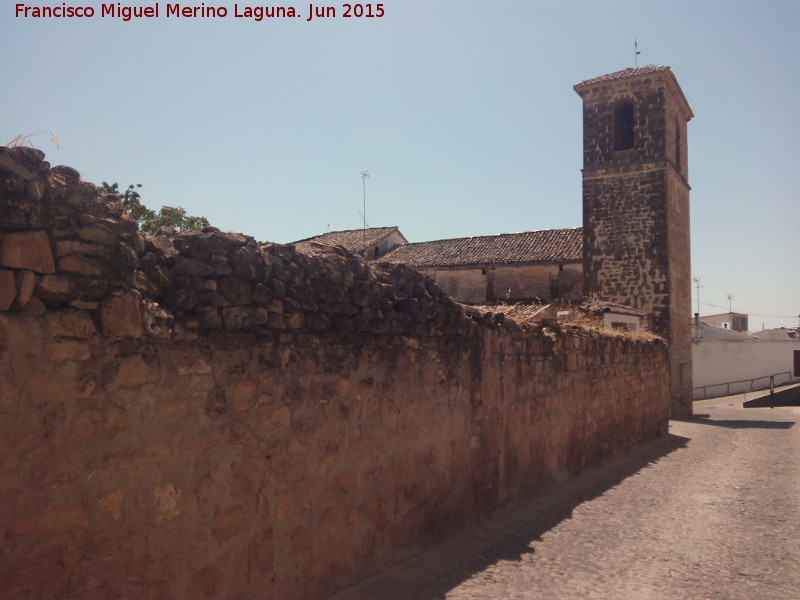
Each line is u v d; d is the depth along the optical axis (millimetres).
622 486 11195
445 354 7520
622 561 7242
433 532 7238
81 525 3738
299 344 5367
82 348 3756
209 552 4527
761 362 41500
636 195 28047
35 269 3531
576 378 11820
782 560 7348
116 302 3924
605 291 28422
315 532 5504
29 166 3561
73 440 3707
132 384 4027
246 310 4793
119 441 3949
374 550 6258
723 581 6668
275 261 5121
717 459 14547
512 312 16953
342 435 5840
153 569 4141
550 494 10141
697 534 8367
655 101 27922
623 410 14758
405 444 6750
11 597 3412
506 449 9000
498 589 6215
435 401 7297
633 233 28016
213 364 4590
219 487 4617
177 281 4410
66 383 3676
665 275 27266
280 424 5152
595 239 28781
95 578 3805
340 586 5785
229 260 4730
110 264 3898
